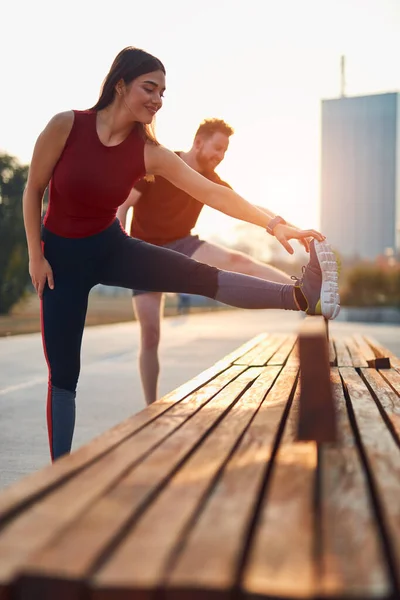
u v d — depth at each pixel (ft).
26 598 3.34
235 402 8.54
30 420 16.52
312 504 4.33
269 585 3.16
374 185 463.42
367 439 6.26
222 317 78.54
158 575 3.28
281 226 9.61
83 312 9.32
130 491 4.60
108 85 8.57
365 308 72.08
